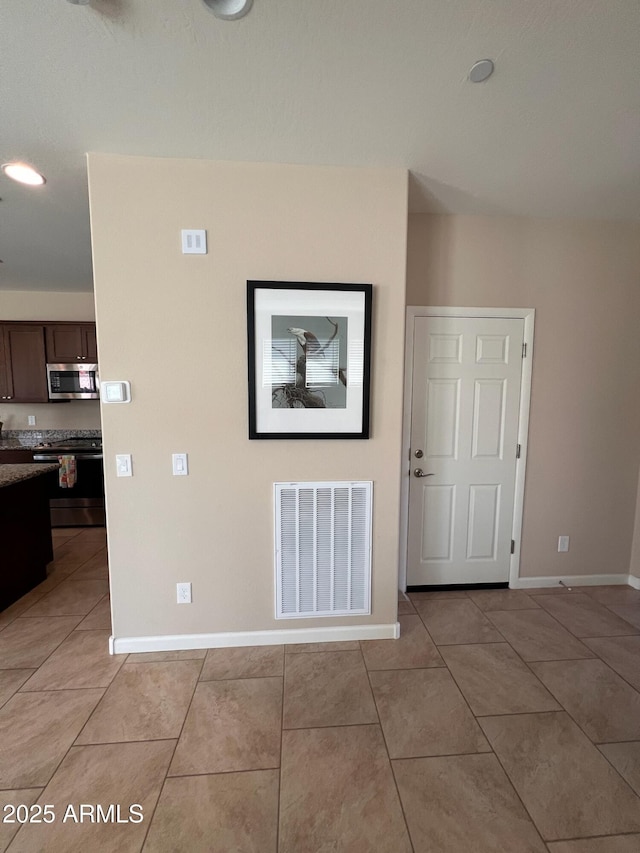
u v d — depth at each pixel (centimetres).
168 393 189
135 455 191
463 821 121
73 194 205
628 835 117
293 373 193
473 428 260
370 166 187
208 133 161
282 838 116
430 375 253
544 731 154
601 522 274
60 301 428
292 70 130
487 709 164
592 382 263
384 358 199
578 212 240
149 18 111
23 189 199
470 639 212
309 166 185
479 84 137
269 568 204
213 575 201
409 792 130
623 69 130
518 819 121
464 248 245
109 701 167
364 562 208
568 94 141
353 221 189
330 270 190
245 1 107
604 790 131
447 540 266
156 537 196
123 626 198
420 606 247
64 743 147
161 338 186
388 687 176
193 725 155
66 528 392
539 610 243
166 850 113
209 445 194
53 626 223
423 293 246
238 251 185
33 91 136
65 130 157
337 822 120
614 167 190
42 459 389
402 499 258
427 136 165
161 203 179
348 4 109
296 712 162
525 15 112
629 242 255
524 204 229
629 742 149
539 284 252
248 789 130
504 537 270
